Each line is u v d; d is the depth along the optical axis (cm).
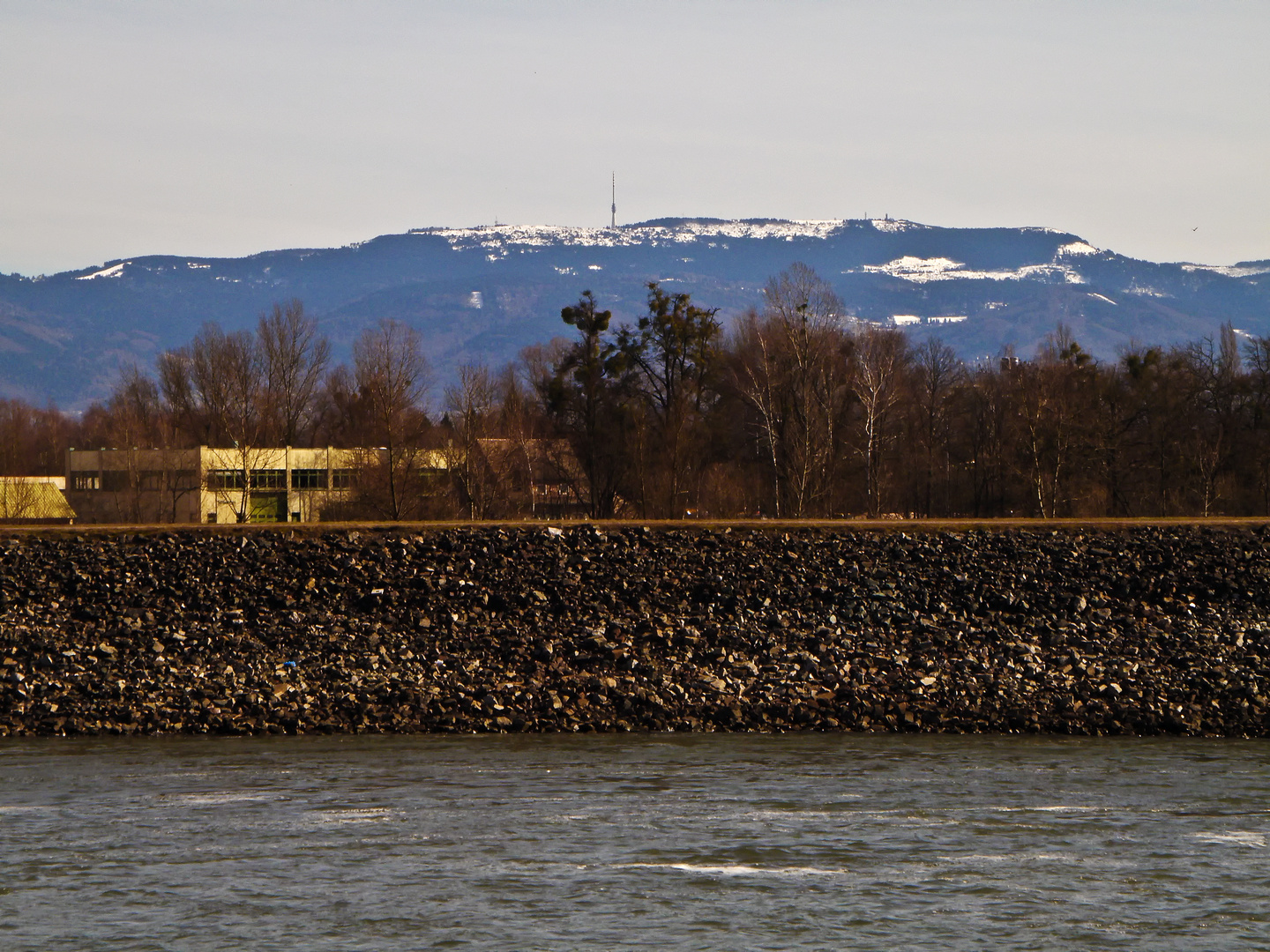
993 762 13025
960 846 10050
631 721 14900
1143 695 15575
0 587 19688
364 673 16425
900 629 18912
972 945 8162
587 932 8350
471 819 10794
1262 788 11962
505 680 16212
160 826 10556
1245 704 15288
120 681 15925
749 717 15012
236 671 16412
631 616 19250
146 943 8156
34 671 16325
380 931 8362
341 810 11075
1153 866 9606
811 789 11856
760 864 9612
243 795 11588
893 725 14825
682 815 10900
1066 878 9319
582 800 11450
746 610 19575
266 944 8150
